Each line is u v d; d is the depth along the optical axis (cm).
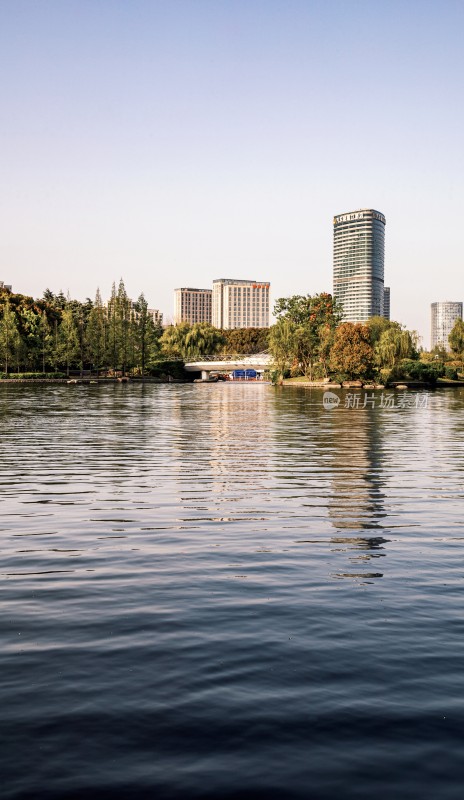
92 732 568
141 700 624
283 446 3025
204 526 1392
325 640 771
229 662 709
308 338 13612
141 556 1152
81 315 17225
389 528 1380
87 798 483
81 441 3212
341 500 1698
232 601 912
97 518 1468
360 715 598
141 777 508
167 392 10325
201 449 2886
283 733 568
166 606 891
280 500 1694
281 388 12362
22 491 1816
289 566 1091
